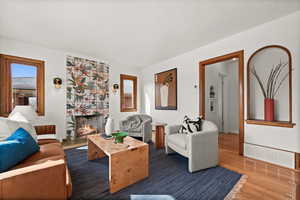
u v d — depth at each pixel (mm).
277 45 2256
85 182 1785
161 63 4684
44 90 3416
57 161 1165
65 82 3736
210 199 1458
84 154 2770
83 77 4055
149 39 3027
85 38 2973
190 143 2020
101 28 2564
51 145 2006
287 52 2166
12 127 1728
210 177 1894
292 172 1989
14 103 3119
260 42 2445
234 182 1764
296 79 2100
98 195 1534
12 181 925
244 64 2658
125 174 1688
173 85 4188
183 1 1864
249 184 1713
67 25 2461
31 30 2631
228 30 2635
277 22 2262
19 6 1940
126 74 5125
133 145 1905
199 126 2512
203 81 3420
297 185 862
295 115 2109
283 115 2391
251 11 2076
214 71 4637
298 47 2076
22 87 3209
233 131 4770
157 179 1855
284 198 1456
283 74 2398
